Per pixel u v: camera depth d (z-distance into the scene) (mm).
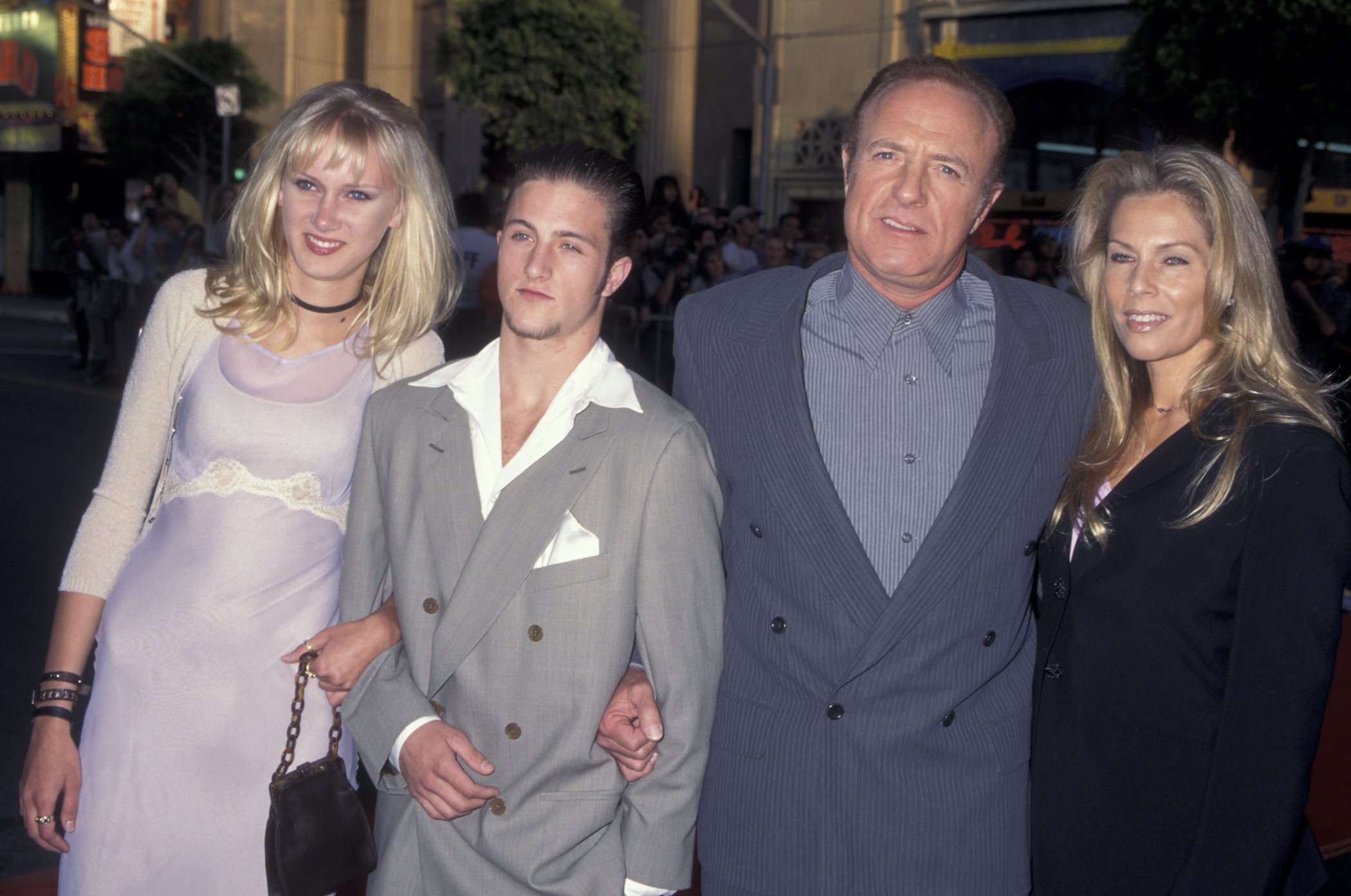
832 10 19484
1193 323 2021
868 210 1961
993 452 1962
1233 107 11992
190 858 2096
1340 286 8570
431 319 2301
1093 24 16656
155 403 2184
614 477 1904
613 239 1914
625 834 1917
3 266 30953
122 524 2156
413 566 1954
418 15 28344
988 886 1943
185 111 25500
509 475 1918
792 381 1990
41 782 2041
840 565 1930
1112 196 2121
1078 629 2021
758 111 20594
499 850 1864
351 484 2125
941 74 1985
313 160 2125
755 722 1985
